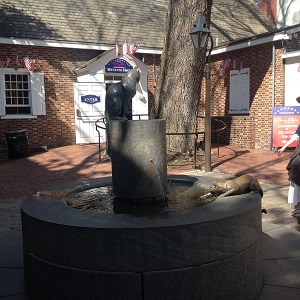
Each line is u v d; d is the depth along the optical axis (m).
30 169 10.66
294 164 5.57
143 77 15.84
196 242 2.83
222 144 15.17
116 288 2.79
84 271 2.85
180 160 10.20
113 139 3.75
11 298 3.36
